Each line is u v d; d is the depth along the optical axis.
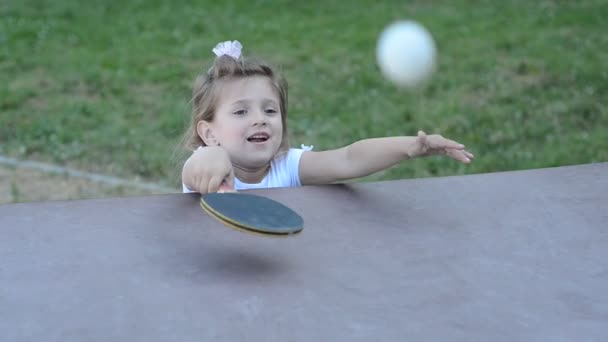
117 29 11.35
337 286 2.02
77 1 12.73
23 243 2.25
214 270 2.10
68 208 2.49
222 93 3.35
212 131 3.42
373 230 2.37
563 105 8.59
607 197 2.63
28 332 1.80
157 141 7.64
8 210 2.46
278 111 3.39
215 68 3.40
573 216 2.48
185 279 2.04
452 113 8.37
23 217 2.42
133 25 11.55
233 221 2.12
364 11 12.49
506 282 2.05
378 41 10.80
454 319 1.87
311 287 2.01
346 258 2.18
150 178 6.92
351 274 2.09
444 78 9.41
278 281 2.04
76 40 10.80
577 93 8.92
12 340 1.77
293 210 2.41
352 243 2.28
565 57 10.08
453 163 7.14
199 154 2.68
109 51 10.41
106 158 7.27
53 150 7.43
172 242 2.26
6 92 8.83
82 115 8.30
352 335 1.79
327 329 1.81
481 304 1.94
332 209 2.52
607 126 8.09
